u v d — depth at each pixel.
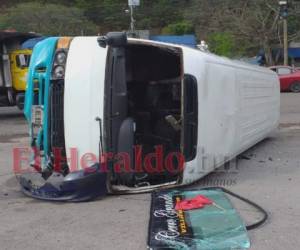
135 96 8.78
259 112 11.91
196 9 56.41
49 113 7.66
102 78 7.59
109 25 76.06
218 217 6.41
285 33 46.56
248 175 9.32
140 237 5.89
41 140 7.81
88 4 76.88
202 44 9.38
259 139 12.33
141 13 76.81
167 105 8.62
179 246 5.43
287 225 6.27
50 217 6.75
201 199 7.12
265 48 50.84
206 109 8.20
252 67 11.36
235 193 7.88
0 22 60.44
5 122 19.66
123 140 7.65
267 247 5.52
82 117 7.56
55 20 61.47
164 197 7.39
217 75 8.66
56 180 7.49
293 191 8.01
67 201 7.41
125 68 8.06
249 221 6.40
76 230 6.21
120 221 6.49
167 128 8.41
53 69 7.63
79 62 7.59
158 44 7.91
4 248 5.68
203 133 8.16
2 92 21.91
